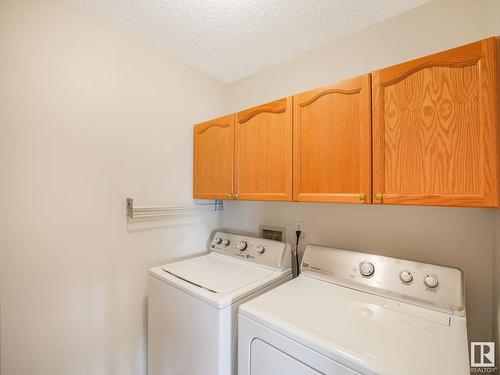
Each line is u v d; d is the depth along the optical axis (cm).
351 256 131
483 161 86
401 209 134
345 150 117
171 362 132
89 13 135
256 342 98
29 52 117
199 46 166
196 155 188
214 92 211
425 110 97
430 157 96
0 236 110
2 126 110
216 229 211
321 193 124
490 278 111
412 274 112
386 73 106
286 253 155
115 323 148
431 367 70
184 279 135
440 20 125
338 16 138
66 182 128
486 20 114
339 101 119
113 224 147
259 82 201
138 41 159
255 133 152
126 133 152
